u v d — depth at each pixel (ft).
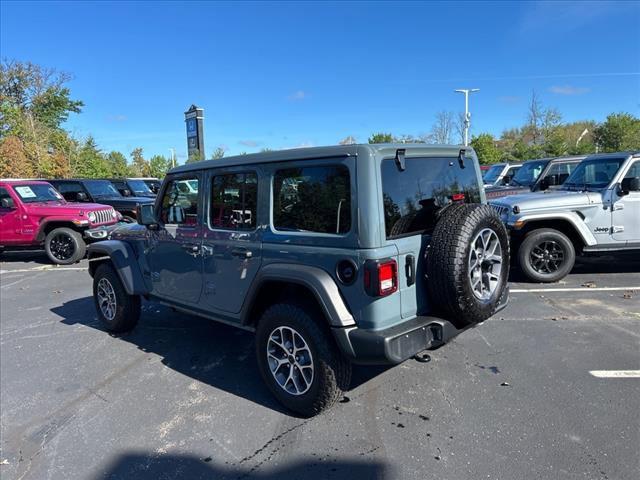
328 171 10.07
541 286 21.84
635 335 15.23
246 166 11.63
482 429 10.22
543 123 112.16
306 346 10.59
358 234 9.52
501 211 23.40
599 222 21.90
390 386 12.38
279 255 10.92
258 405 11.85
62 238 34.37
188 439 10.49
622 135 100.42
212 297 13.05
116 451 10.18
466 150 12.54
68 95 158.20
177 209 14.08
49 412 11.98
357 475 8.94
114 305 17.24
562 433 9.93
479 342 15.11
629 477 8.49
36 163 99.96
